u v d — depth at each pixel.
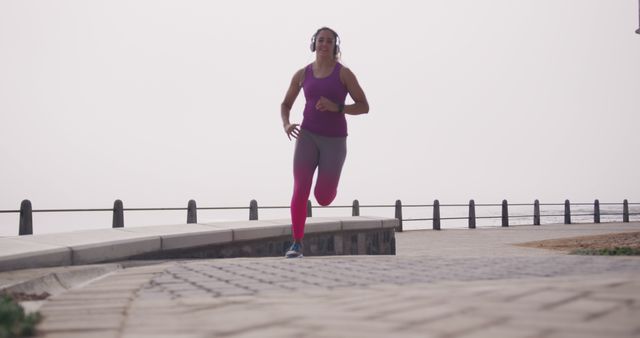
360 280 4.86
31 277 5.36
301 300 3.83
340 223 10.75
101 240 7.23
